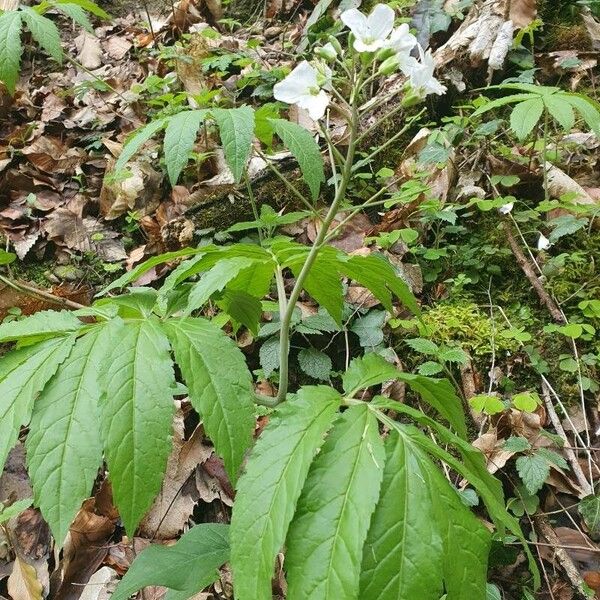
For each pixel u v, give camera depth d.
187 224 3.56
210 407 1.24
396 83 3.94
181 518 2.52
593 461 2.48
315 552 1.03
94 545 2.49
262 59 5.05
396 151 3.84
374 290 1.83
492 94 3.98
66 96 4.84
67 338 1.33
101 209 3.90
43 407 1.22
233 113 1.54
